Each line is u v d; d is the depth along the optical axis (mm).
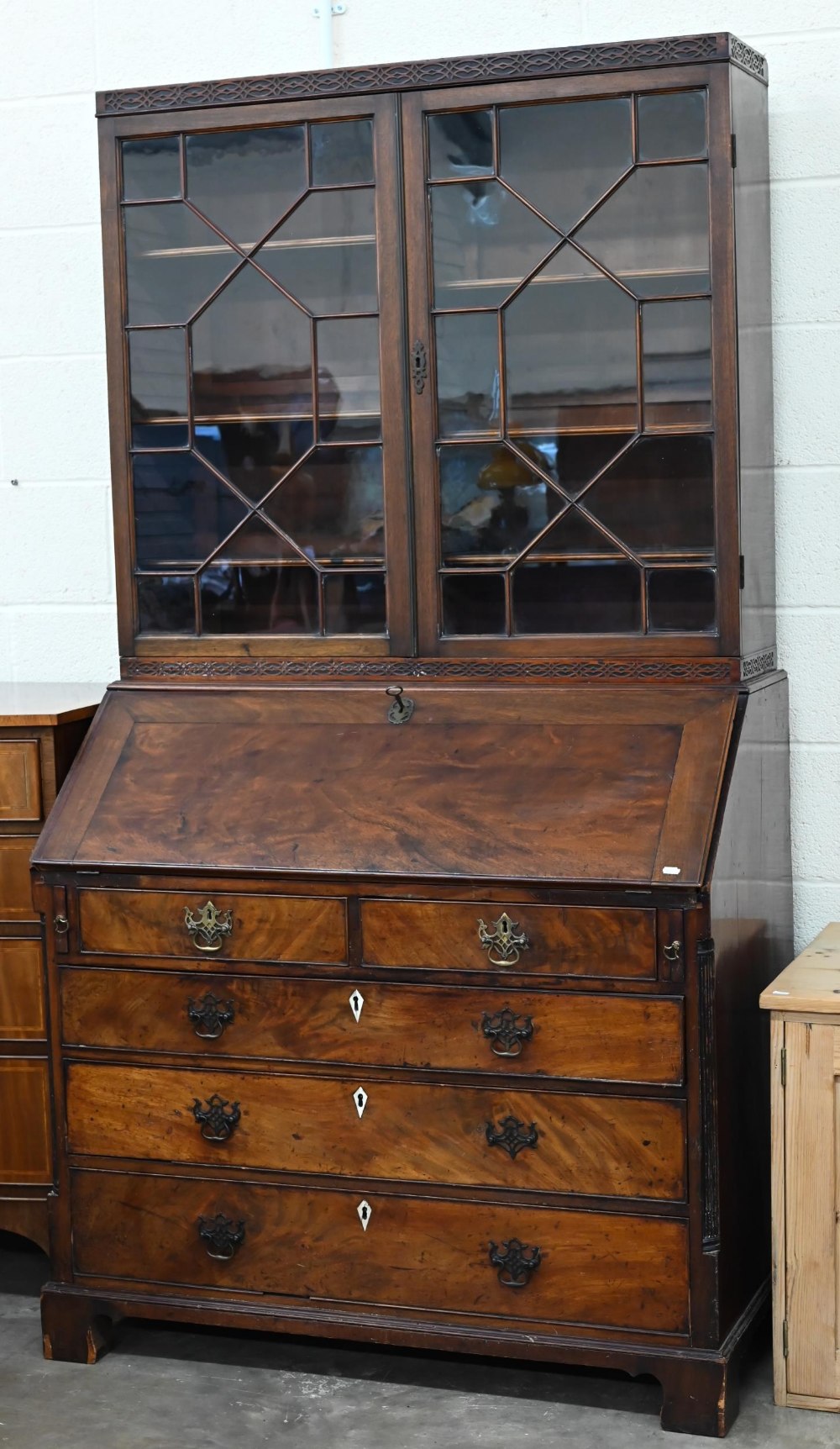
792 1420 2486
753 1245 2656
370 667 2783
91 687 3311
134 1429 2529
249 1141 2643
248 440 2826
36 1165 2842
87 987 2711
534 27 3088
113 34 3332
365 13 3186
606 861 2426
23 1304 3014
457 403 2715
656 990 2406
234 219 2799
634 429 2635
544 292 2658
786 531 2971
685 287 2588
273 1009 2609
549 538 2689
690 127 2561
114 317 2863
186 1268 2699
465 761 2619
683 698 2600
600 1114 2453
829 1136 2453
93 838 2697
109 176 2846
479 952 2488
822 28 2900
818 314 2926
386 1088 2561
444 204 2688
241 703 2803
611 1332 2480
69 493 3447
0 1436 2516
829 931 2869
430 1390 2631
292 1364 2734
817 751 2986
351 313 2750
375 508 2771
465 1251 2543
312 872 2547
